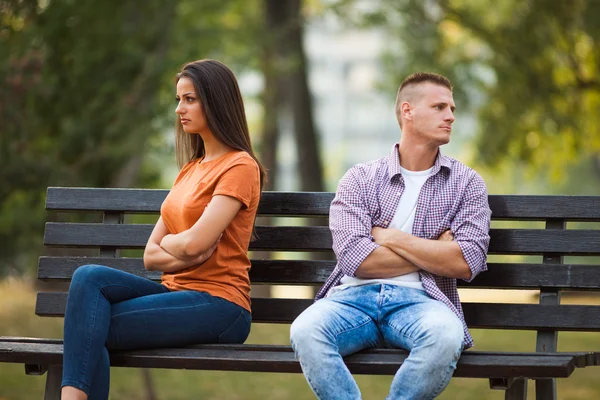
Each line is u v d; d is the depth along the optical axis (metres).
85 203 9.46
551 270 8.66
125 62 19.73
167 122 20.02
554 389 8.09
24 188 18.86
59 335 20.69
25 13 18.92
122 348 7.98
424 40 32.66
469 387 16.83
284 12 32.72
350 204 8.53
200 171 8.75
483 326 8.65
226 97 8.77
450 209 8.41
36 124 18.91
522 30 28.22
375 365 7.64
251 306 9.05
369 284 8.30
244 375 17.75
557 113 28.45
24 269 22.61
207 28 27.64
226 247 8.45
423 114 8.54
